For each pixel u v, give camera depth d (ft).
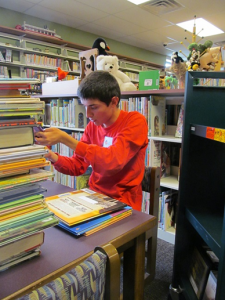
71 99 8.84
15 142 1.64
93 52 7.04
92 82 3.02
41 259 1.68
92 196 2.74
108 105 3.15
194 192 3.69
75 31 17.89
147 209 6.10
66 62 16.49
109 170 2.84
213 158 3.66
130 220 2.31
